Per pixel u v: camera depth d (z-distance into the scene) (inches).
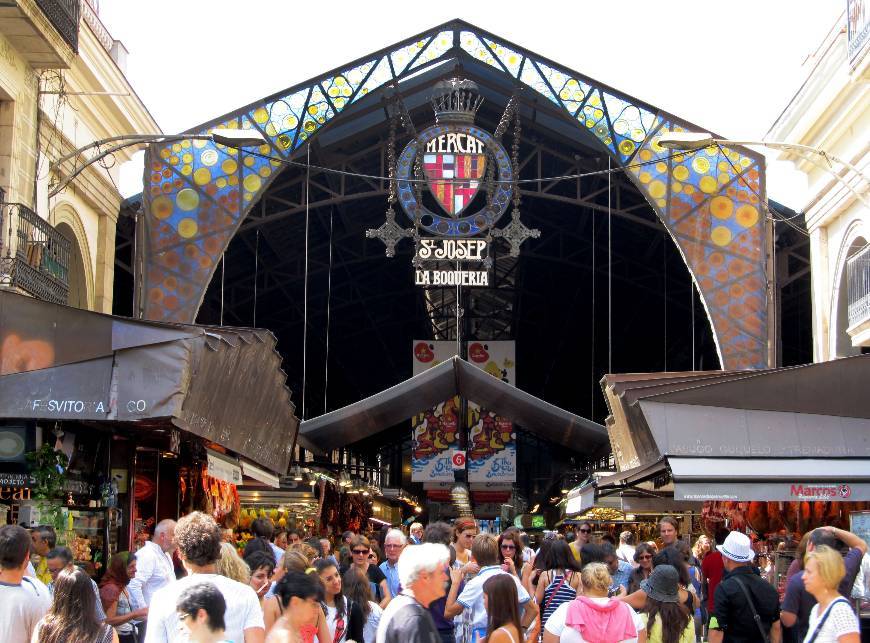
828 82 785.6
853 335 741.3
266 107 889.5
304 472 723.4
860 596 310.7
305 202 979.9
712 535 631.8
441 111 906.1
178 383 374.6
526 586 350.6
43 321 378.3
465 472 1162.6
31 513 394.3
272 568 286.4
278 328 1407.5
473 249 890.1
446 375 845.8
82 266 784.3
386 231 892.6
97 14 776.3
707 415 499.5
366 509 1126.4
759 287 867.4
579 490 790.5
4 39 569.0
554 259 1229.1
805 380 504.4
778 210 952.3
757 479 475.8
